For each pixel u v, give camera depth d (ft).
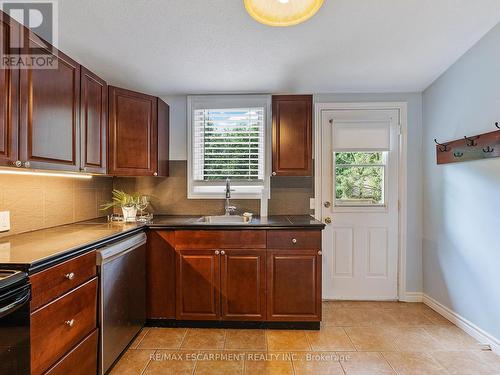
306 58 7.16
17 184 5.77
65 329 4.39
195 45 6.55
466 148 7.07
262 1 4.10
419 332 7.32
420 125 9.21
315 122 9.37
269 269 7.38
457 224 7.59
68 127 5.66
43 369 3.92
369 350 6.54
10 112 4.31
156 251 7.47
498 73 6.15
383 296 9.35
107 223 7.50
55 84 5.27
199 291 7.43
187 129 9.42
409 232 9.27
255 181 9.41
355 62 7.39
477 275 6.90
